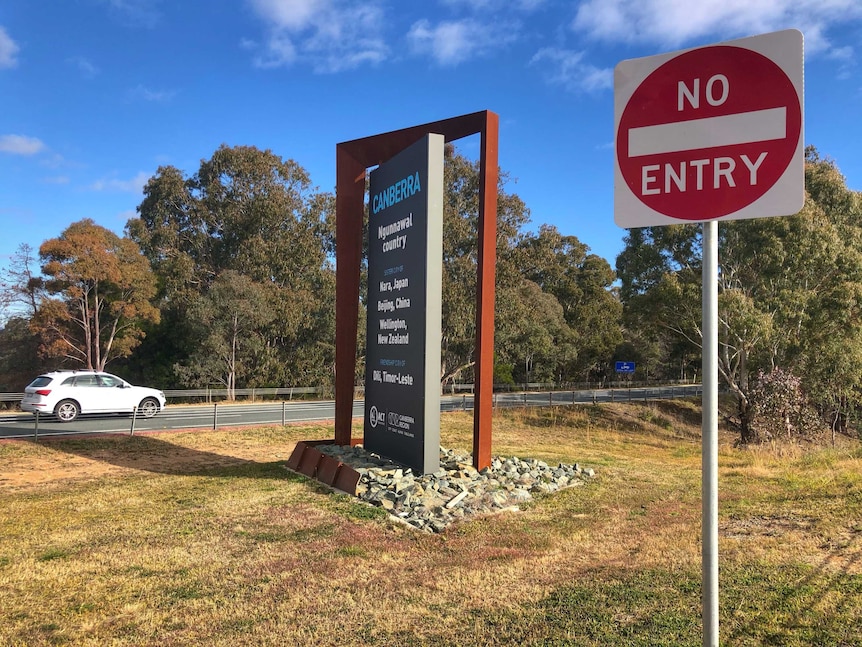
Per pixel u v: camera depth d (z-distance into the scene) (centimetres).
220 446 1431
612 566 529
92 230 3322
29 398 1786
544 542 631
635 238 3219
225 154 4259
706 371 221
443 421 2238
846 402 2948
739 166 223
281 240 4119
